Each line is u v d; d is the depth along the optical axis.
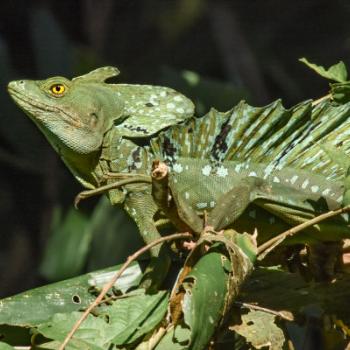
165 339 7.71
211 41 22.94
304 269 8.92
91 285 8.80
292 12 22.02
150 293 8.20
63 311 8.64
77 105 9.19
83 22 23.91
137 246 14.80
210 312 7.35
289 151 9.07
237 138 9.07
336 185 8.88
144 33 23.69
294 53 21.77
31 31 20.33
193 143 9.12
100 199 15.59
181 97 9.22
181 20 23.48
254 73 21.61
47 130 9.28
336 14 21.77
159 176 7.62
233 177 9.09
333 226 8.72
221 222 8.64
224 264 7.63
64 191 18.41
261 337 7.99
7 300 8.62
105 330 7.74
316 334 16.58
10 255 21.70
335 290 8.80
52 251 16.20
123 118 9.25
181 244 8.86
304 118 8.94
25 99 9.23
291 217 8.95
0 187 21.30
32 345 7.71
